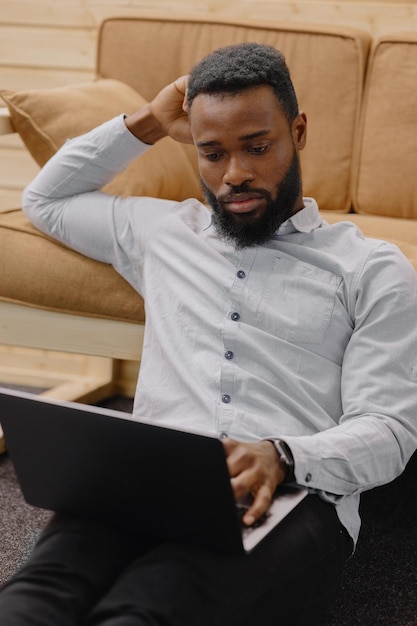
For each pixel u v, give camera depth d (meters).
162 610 1.04
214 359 1.40
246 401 1.36
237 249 1.42
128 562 1.19
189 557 1.11
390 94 2.30
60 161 1.73
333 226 1.43
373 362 1.31
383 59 2.32
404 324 1.32
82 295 1.89
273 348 1.38
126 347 1.92
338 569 1.28
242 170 1.33
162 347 1.45
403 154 2.29
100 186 1.74
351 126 2.34
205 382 1.39
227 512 1.07
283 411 1.35
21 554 1.71
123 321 1.90
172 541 1.15
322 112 2.35
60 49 2.84
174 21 2.48
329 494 1.26
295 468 1.19
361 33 2.39
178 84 1.62
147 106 1.67
